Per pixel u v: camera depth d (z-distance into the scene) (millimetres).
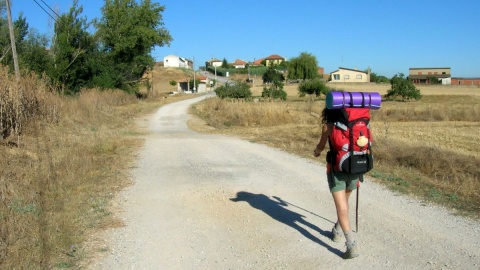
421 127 22312
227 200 6684
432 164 8867
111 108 29781
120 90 42688
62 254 4414
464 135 17828
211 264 4312
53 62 34656
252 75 136000
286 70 125188
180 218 5789
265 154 11422
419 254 4410
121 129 19625
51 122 16203
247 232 5227
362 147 4164
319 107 33156
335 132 4191
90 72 40094
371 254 4457
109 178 8102
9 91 12117
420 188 7145
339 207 4363
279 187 7527
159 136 16953
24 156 9297
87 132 16281
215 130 20078
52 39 35875
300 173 8750
